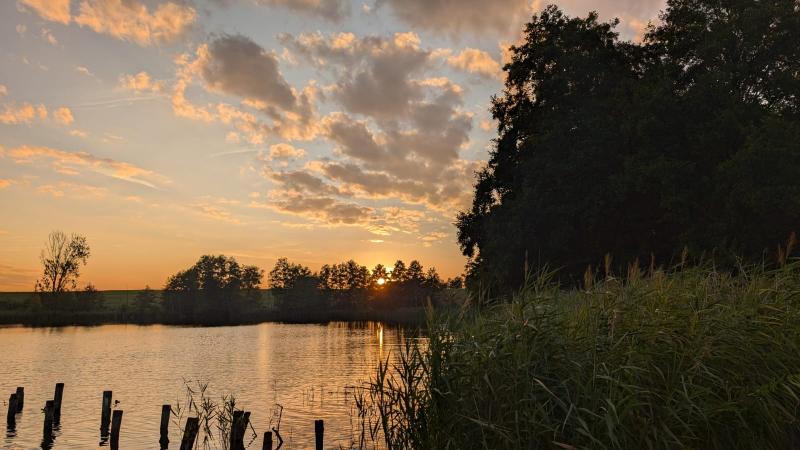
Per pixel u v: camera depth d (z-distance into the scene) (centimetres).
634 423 680
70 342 6284
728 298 855
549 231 3809
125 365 3947
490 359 748
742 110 3284
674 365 720
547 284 868
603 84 4075
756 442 700
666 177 3200
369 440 1504
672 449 679
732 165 2948
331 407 2169
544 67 4488
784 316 797
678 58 4075
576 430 666
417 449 761
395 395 813
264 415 2062
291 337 7188
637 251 3684
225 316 15925
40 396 2669
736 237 2923
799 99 3484
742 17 3512
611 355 723
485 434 719
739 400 704
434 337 788
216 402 2391
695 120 3428
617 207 3762
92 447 1700
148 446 1703
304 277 19475
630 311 789
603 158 3703
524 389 718
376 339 6594
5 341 6400
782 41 3400
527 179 4022
